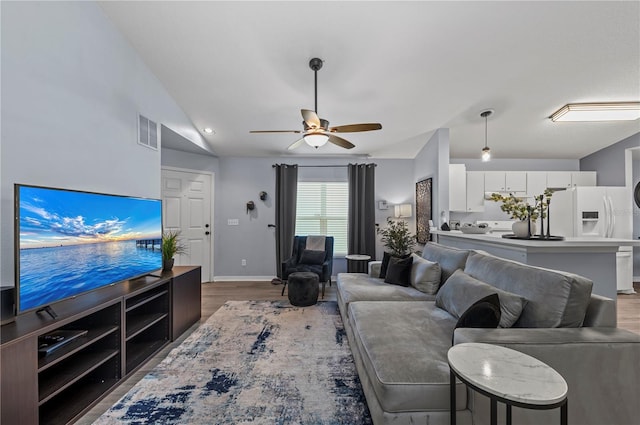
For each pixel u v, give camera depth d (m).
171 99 3.29
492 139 4.48
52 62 1.85
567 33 2.30
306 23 2.23
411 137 4.40
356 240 5.17
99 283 1.96
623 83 2.97
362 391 1.87
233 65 2.76
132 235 2.31
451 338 1.76
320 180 5.35
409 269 3.10
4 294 1.51
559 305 1.52
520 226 2.54
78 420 1.61
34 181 1.74
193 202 4.85
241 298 4.05
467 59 2.61
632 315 3.29
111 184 2.36
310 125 2.48
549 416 1.33
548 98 3.28
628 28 2.24
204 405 1.73
